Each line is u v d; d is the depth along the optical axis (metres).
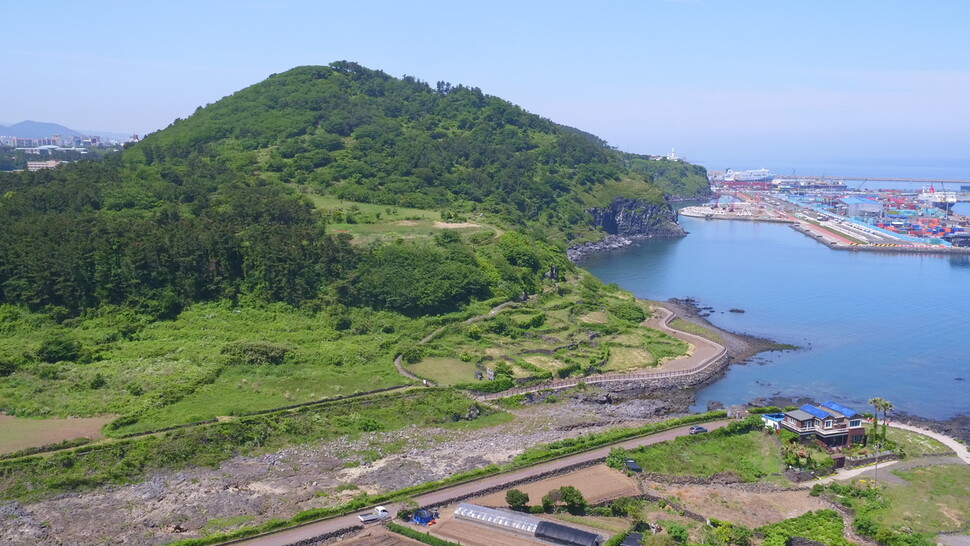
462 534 101.31
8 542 97.31
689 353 197.25
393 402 151.12
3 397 138.25
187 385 146.75
